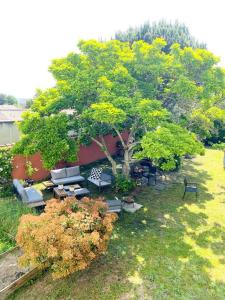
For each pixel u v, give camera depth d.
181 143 11.44
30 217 8.07
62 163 18.56
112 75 13.63
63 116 13.53
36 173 16.61
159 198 14.00
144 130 15.81
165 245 9.77
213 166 20.28
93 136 15.23
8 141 31.44
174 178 17.25
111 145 23.55
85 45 14.38
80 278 8.03
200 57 14.38
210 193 14.89
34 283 7.88
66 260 7.12
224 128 26.62
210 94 14.96
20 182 14.41
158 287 7.69
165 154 10.66
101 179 15.17
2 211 10.99
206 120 15.70
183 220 11.70
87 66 14.75
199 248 9.62
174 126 13.02
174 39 27.92
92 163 21.12
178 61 14.66
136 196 14.18
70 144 13.12
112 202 11.57
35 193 12.87
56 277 7.13
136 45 14.57
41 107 14.34
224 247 9.71
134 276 8.13
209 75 14.59
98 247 8.01
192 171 18.91
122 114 11.55
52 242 7.29
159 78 15.47
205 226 11.23
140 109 12.04
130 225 11.16
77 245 7.41
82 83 13.01
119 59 14.77
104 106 11.47
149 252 9.32
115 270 8.38
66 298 7.31
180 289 7.63
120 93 13.24
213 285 7.81
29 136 12.90
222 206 13.21
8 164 14.45
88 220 8.16
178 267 8.55
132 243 9.85
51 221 7.89
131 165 17.88
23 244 7.57
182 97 15.29
